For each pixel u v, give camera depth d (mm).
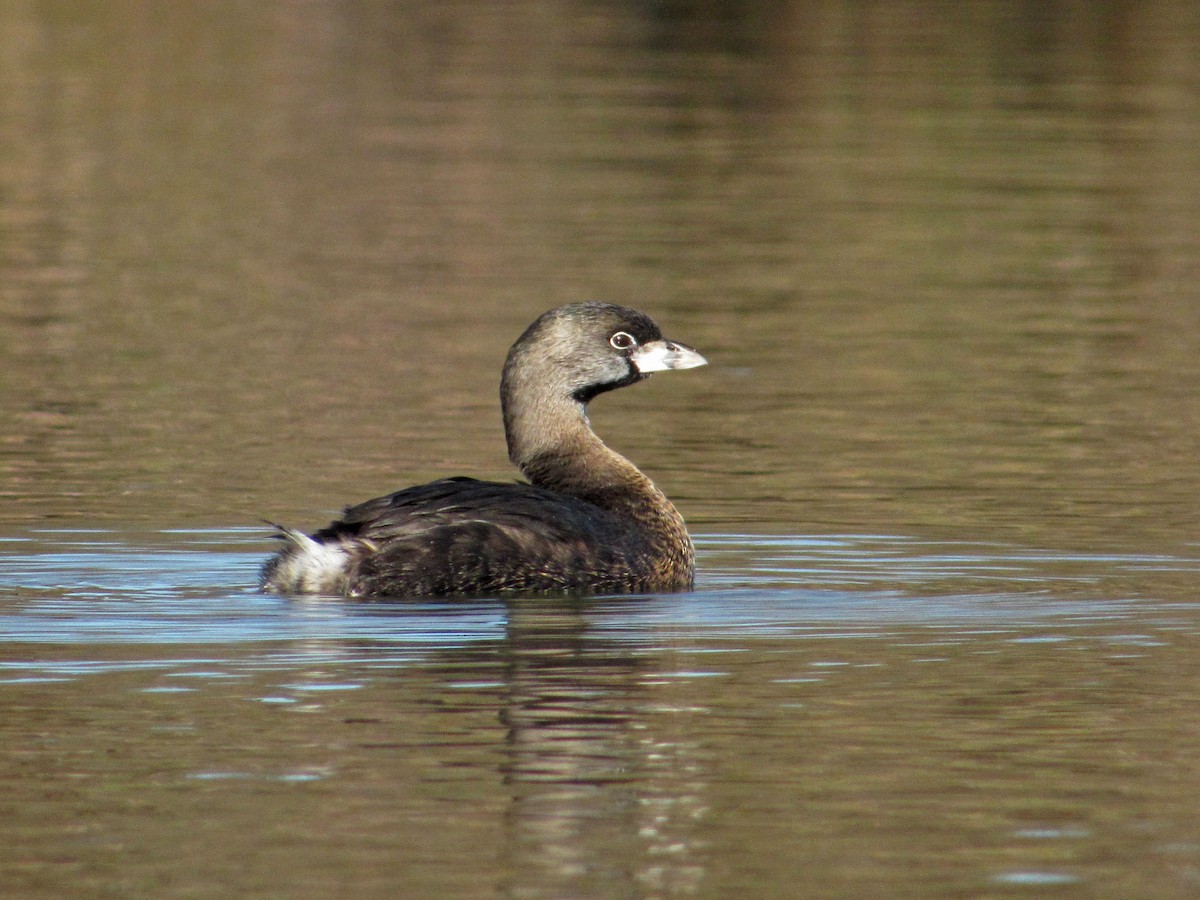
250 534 13914
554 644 10875
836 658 10656
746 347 21453
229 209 29078
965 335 22000
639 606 11867
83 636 10938
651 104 37625
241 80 40125
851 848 7898
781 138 34688
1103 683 10172
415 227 27938
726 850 7852
